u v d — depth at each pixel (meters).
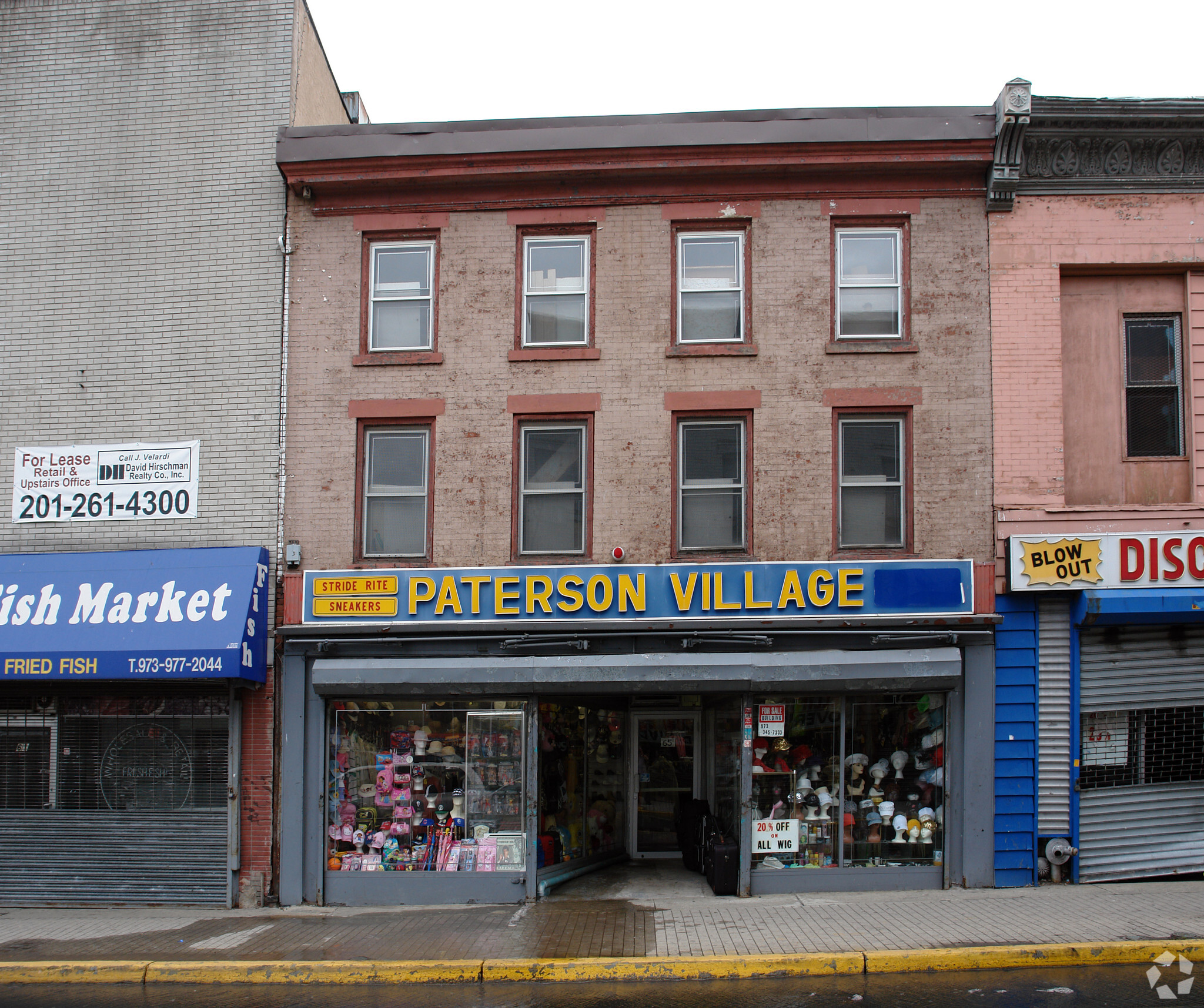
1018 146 11.41
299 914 10.77
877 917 9.60
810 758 11.27
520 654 11.34
